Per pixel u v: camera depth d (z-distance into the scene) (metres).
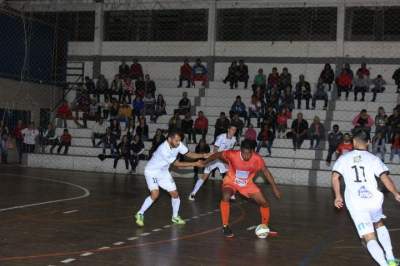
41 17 27.25
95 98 23.81
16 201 11.48
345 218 10.60
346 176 6.12
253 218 10.27
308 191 15.96
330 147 18.11
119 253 6.88
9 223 8.86
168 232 8.47
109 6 26.58
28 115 23.42
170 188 9.15
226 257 6.86
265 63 24.25
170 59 25.73
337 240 8.25
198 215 10.35
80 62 26.88
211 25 24.95
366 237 5.91
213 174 18.45
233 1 24.73
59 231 8.27
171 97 23.75
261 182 18.30
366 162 6.07
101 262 6.38
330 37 23.42
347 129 20.41
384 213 11.62
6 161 21.69
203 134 20.25
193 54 25.36
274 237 8.35
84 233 8.17
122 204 11.55
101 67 26.73
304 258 6.95
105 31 26.80
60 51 26.14
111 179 17.27
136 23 26.31
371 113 20.73
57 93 25.22
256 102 21.09
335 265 6.61
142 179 17.61
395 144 17.80
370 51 22.86
